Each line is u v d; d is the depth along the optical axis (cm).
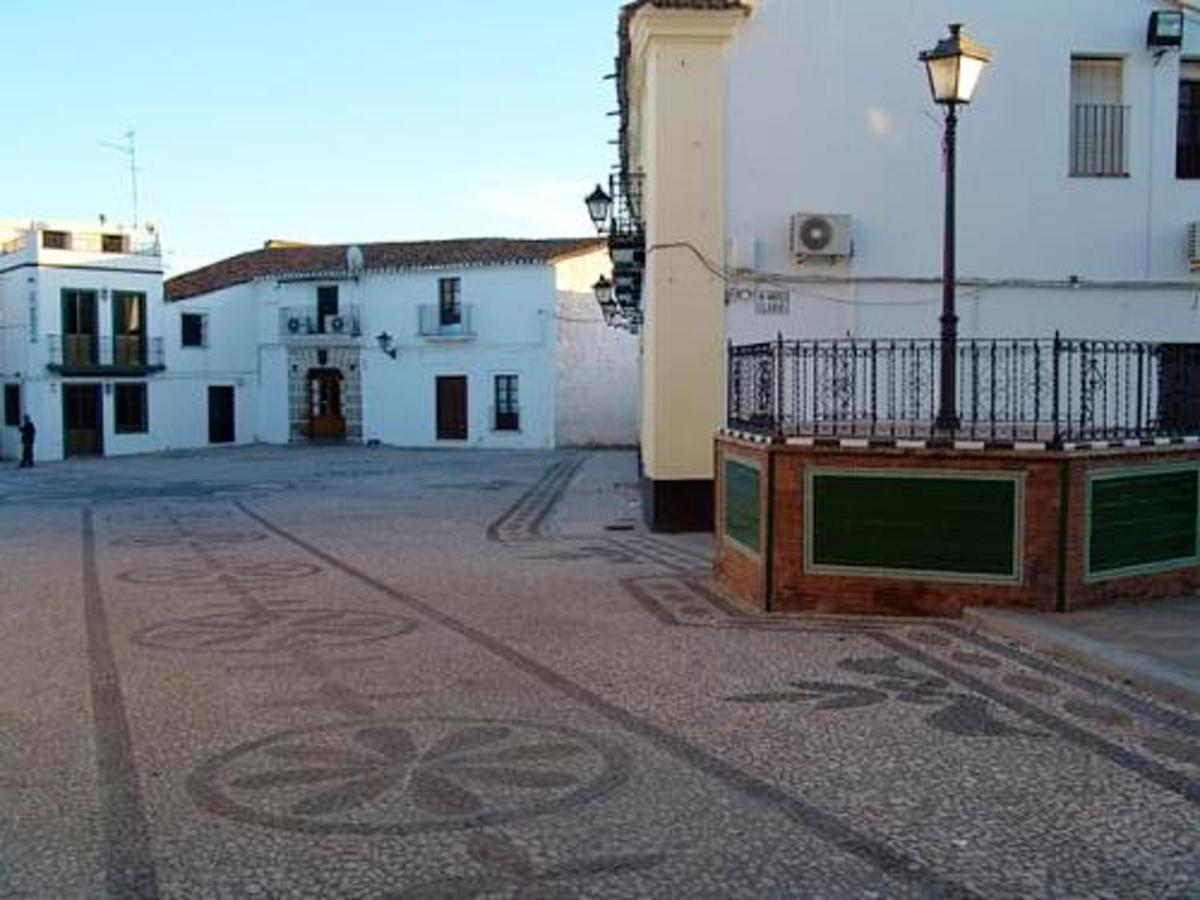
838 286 1492
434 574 1210
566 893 431
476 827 496
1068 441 880
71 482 2805
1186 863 456
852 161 1487
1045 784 543
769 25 1477
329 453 3972
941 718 651
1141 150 1519
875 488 920
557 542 1474
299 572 1242
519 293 4184
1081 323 1517
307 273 4441
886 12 1480
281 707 690
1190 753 587
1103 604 901
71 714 681
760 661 788
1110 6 1502
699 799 528
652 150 1527
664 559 1291
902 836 484
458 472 2959
